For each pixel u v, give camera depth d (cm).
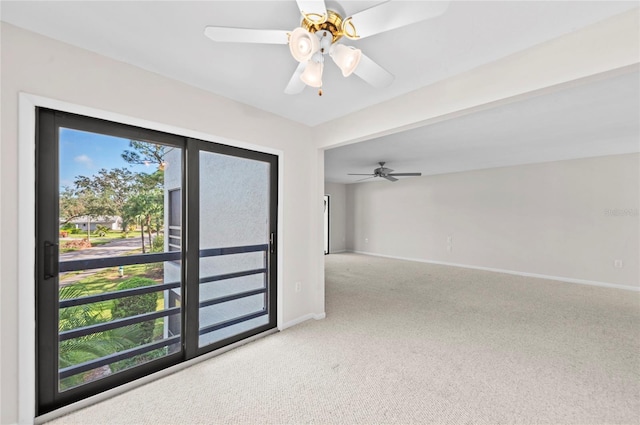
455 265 645
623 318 317
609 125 309
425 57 179
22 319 151
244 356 234
